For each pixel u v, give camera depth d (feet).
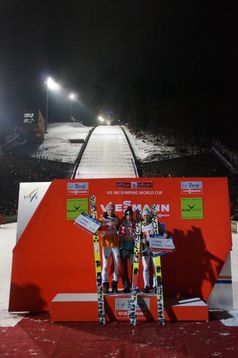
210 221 20.70
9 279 27.71
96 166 129.59
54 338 15.53
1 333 16.20
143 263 18.75
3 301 22.13
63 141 176.35
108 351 14.07
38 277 20.34
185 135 183.01
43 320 18.21
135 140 177.06
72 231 20.71
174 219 20.71
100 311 17.52
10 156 139.33
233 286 24.80
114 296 17.93
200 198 20.88
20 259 20.53
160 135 186.29
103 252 19.04
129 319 17.70
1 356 13.61
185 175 119.44
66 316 17.80
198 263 20.33
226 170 123.65
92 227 17.93
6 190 101.60
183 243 20.49
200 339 15.28
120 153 148.97
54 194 21.06
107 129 212.43
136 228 17.92
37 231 20.76
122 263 19.58
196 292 20.11
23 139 177.58
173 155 147.74
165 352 13.94
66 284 20.25
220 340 15.15
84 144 163.22
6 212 85.56
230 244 20.47
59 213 20.90
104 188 21.07
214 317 18.45
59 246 20.58
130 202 20.93
